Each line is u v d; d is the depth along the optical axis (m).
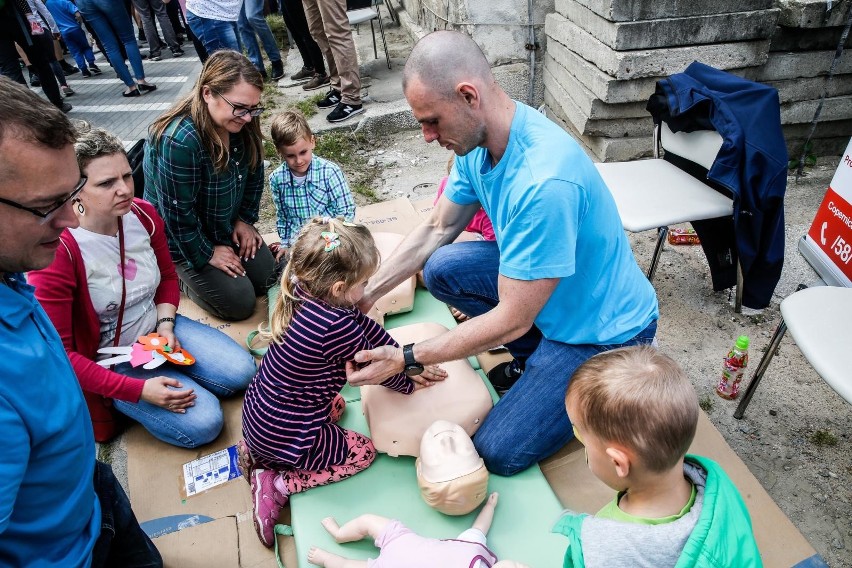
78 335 2.09
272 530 1.83
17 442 1.03
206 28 5.25
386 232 3.04
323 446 1.83
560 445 1.90
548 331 1.87
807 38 3.58
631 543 1.07
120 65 6.18
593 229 1.68
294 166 2.80
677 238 3.37
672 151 2.95
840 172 2.43
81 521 1.29
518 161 1.60
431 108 1.51
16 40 5.30
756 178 2.38
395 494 1.83
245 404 1.83
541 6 4.67
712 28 3.43
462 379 1.99
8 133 0.94
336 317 1.66
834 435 2.25
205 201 2.58
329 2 4.39
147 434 2.30
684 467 1.20
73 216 1.14
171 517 1.98
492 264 2.21
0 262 1.07
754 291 2.70
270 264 2.95
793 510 2.00
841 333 1.89
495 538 1.69
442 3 5.03
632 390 1.08
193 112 2.32
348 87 4.78
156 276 2.29
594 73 3.74
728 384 2.37
